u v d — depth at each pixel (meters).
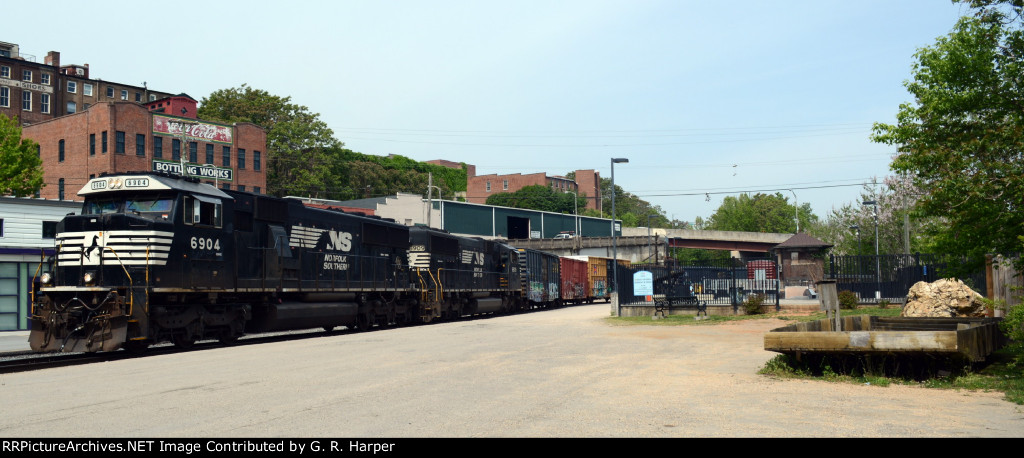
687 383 11.52
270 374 12.66
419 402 9.64
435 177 143.50
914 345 11.45
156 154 61.22
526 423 8.22
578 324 27.55
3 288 31.02
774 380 11.88
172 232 18.72
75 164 61.34
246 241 21.84
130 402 9.72
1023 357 13.12
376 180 111.81
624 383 11.52
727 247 98.88
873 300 33.00
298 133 87.81
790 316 29.19
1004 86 12.06
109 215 18.12
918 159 12.21
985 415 8.73
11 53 96.12
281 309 23.20
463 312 37.84
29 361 17.17
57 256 18.30
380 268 29.84
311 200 77.88
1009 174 11.12
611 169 39.50
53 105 93.31
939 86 12.59
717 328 24.38
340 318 26.52
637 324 27.09
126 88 103.00
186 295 19.48
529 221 101.38
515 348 17.56
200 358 15.93
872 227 59.47
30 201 31.84
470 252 38.81
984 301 12.76
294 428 7.95
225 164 66.81
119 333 17.20
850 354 12.30
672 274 34.97
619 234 116.69
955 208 11.77
